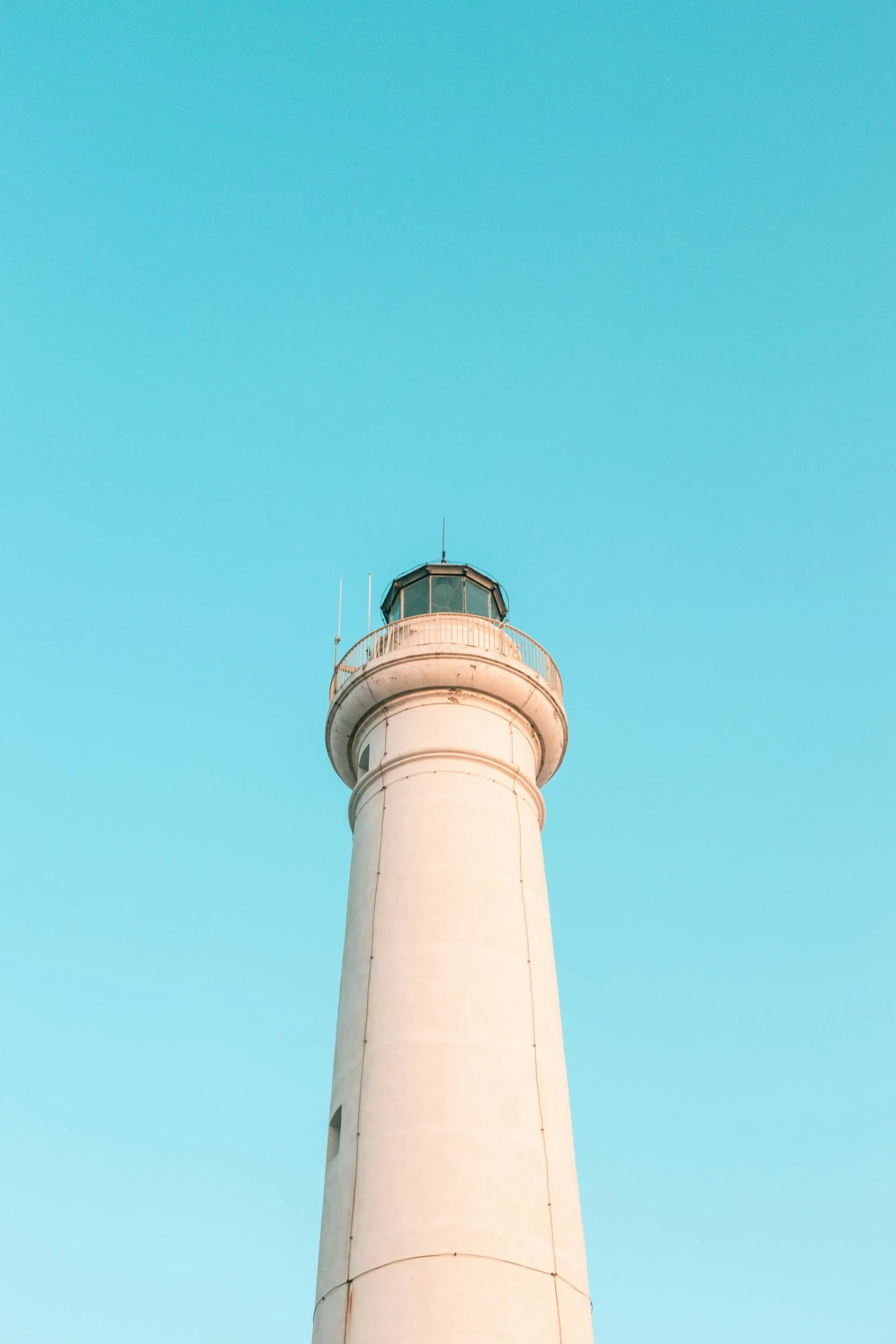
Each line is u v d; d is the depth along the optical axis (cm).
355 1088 2319
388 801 2712
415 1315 1995
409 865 2577
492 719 2858
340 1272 2109
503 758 2795
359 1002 2442
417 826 2636
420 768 2731
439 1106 2222
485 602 3253
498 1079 2280
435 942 2445
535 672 2939
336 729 2948
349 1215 2162
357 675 2905
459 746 2758
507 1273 2055
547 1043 2412
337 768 3027
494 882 2569
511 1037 2352
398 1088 2259
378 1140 2211
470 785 2708
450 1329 1975
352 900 2656
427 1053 2292
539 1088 2323
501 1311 2011
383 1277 2050
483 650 2880
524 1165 2194
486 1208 2112
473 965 2420
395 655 2870
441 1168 2147
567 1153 2309
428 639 2969
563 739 3022
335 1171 2261
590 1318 2142
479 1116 2219
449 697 2845
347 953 2586
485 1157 2172
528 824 2758
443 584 3222
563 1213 2197
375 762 2812
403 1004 2372
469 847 2602
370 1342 1994
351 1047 2392
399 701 2870
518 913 2561
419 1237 2075
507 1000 2402
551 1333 2034
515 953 2488
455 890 2523
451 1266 2039
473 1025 2336
